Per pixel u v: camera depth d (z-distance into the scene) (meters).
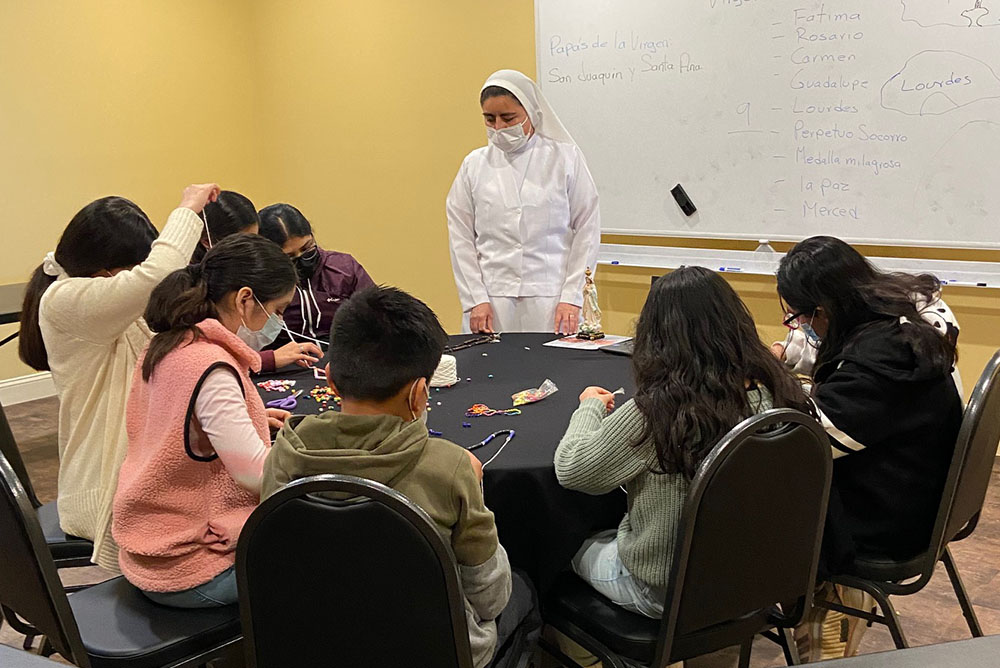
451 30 4.67
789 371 1.58
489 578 1.34
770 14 3.58
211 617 1.57
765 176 3.74
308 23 5.29
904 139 3.38
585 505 1.71
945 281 3.42
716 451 1.36
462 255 3.26
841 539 1.73
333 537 1.22
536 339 2.76
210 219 2.37
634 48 3.96
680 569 1.41
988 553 2.72
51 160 4.81
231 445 1.52
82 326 1.77
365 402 1.33
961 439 1.64
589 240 3.21
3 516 1.39
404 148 5.04
